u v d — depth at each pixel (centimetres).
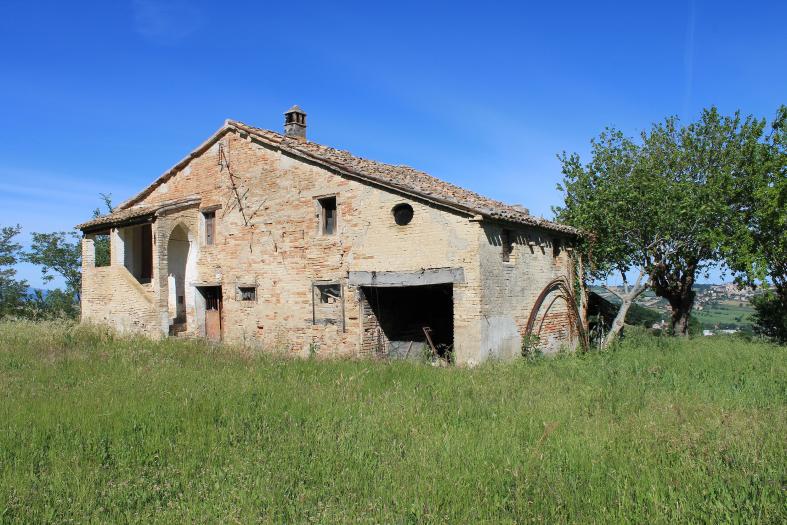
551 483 532
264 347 1803
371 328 1648
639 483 523
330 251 1675
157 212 1897
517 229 1623
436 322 1858
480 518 469
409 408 828
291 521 475
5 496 519
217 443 680
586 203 2059
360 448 648
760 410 805
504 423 746
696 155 2298
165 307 1897
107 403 852
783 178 1928
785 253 1991
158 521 477
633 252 2084
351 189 1638
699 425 707
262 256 1841
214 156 1995
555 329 1811
